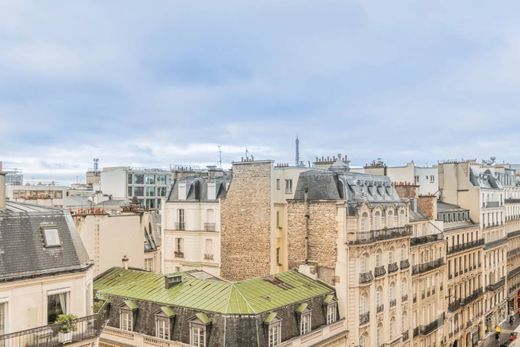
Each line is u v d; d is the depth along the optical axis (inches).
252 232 2283.5
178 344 1563.7
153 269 2349.9
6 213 1097.4
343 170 2255.2
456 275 3026.6
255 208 2279.8
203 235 2549.2
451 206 3292.3
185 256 2581.2
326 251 2004.2
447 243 2898.6
